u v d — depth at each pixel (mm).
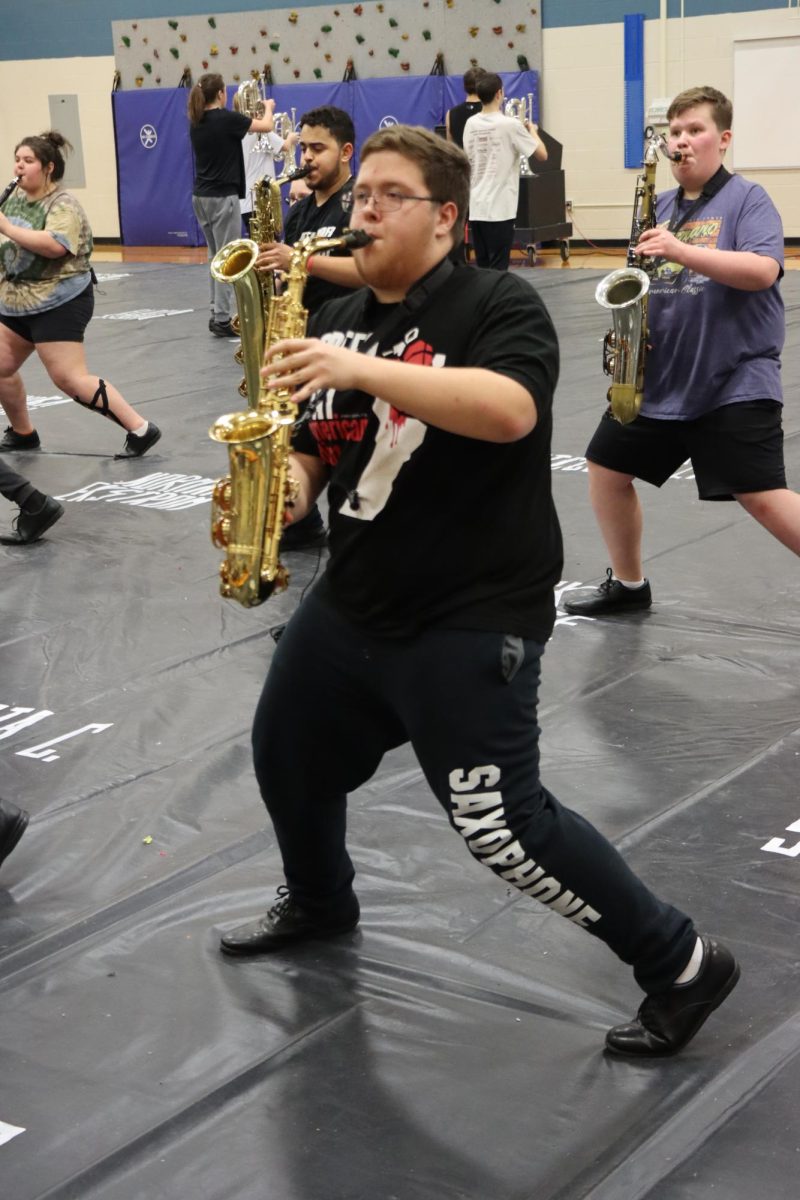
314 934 3000
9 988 2879
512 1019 2709
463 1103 2457
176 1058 2627
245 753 4020
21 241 7250
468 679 2334
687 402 4504
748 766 3822
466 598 2348
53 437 8539
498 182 13406
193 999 2820
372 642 2449
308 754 2682
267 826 3574
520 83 17344
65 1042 2691
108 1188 2270
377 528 2385
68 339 7516
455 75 17781
